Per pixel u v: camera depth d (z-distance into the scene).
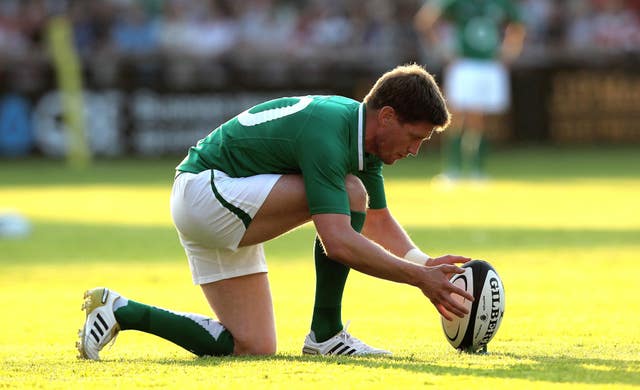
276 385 14.99
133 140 83.12
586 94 91.06
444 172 73.50
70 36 83.69
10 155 81.94
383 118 16.61
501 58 64.44
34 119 81.75
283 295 26.64
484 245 36.28
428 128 16.62
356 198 17.20
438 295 16.34
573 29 93.38
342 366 16.39
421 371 15.87
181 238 18.34
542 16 92.12
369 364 16.56
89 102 82.31
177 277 30.08
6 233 40.69
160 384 15.22
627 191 56.53
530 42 91.38
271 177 17.36
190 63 83.38
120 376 15.88
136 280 29.56
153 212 48.47
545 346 18.94
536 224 42.62
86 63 82.12
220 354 17.88
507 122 91.44
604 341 19.56
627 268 30.78
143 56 82.62
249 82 84.62
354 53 86.69
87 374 16.08
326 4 91.50
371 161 17.78
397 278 16.38
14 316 23.83
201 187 17.47
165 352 18.84
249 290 17.94
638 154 83.12
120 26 86.00
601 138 91.69
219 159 17.62
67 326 22.47
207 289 18.09
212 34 87.88
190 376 15.76
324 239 16.48
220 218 17.39
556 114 91.25
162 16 87.12
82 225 43.69
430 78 16.67
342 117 16.81
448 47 84.81
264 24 89.44
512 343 19.34
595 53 89.75
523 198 53.75
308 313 23.86
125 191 58.53
